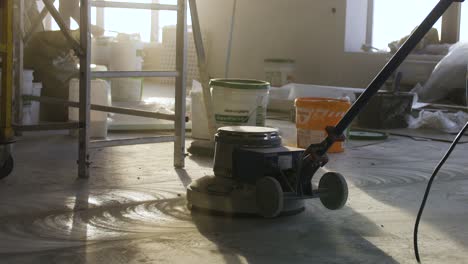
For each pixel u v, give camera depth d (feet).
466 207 8.61
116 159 11.37
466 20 22.99
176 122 10.73
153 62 34.55
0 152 9.21
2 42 8.86
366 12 24.89
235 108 13.09
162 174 10.20
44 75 15.57
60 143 12.87
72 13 16.81
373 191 9.45
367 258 6.39
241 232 7.14
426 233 7.33
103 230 7.07
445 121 16.98
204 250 6.49
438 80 20.39
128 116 16.15
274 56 27.50
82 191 8.85
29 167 10.40
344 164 11.68
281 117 19.45
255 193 7.48
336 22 24.85
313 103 12.89
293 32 26.58
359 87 24.12
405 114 17.28
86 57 9.42
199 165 11.10
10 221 7.31
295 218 7.80
